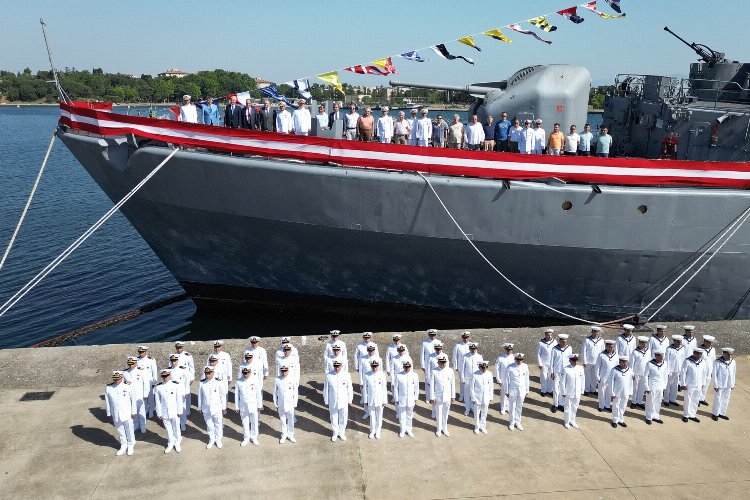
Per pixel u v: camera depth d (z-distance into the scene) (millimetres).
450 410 9930
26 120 122938
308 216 13039
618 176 12328
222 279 15289
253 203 13109
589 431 9258
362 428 9336
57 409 9664
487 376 8984
